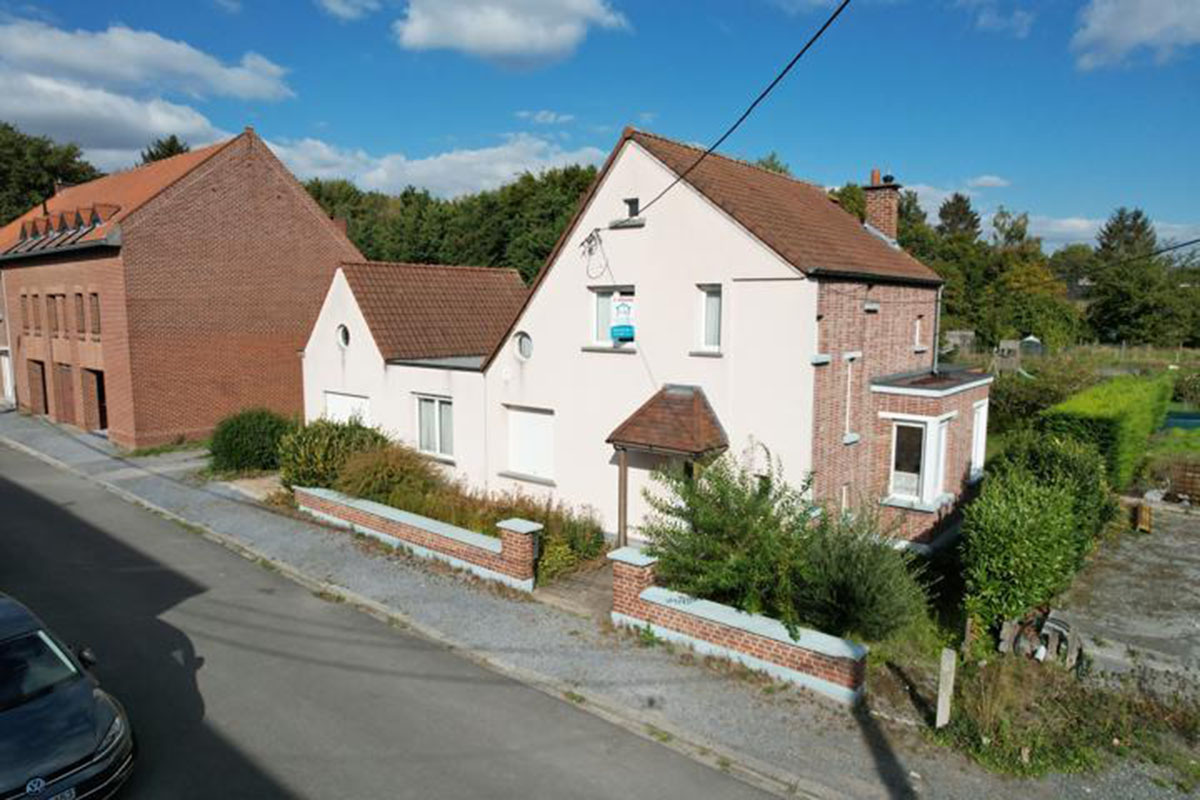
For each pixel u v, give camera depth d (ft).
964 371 64.64
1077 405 62.23
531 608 39.96
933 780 25.43
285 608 40.88
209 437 91.25
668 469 43.37
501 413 59.21
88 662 27.89
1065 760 26.30
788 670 31.45
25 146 187.73
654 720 29.32
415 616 39.29
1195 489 60.70
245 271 93.71
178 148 211.41
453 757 27.12
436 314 71.77
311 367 75.15
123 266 84.23
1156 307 148.25
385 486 55.16
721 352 47.32
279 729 28.96
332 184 249.75
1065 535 35.78
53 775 22.50
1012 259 199.41
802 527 35.27
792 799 24.81
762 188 55.88
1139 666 33.04
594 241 52.34
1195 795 24.61
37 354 110.63
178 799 24.75
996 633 35.94
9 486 71.05
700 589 34.50
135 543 52.90
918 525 50.98
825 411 46.55
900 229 207.82
